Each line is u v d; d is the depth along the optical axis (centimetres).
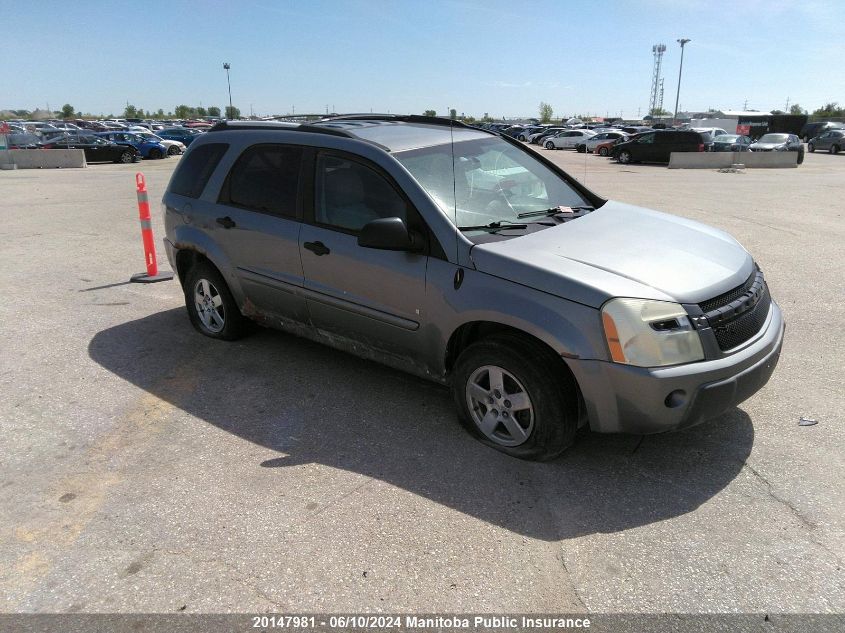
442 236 362
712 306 323
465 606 253
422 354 388
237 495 326
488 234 370
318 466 352
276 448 371
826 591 258
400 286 380
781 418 397
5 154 2578
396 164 385
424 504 317
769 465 347
